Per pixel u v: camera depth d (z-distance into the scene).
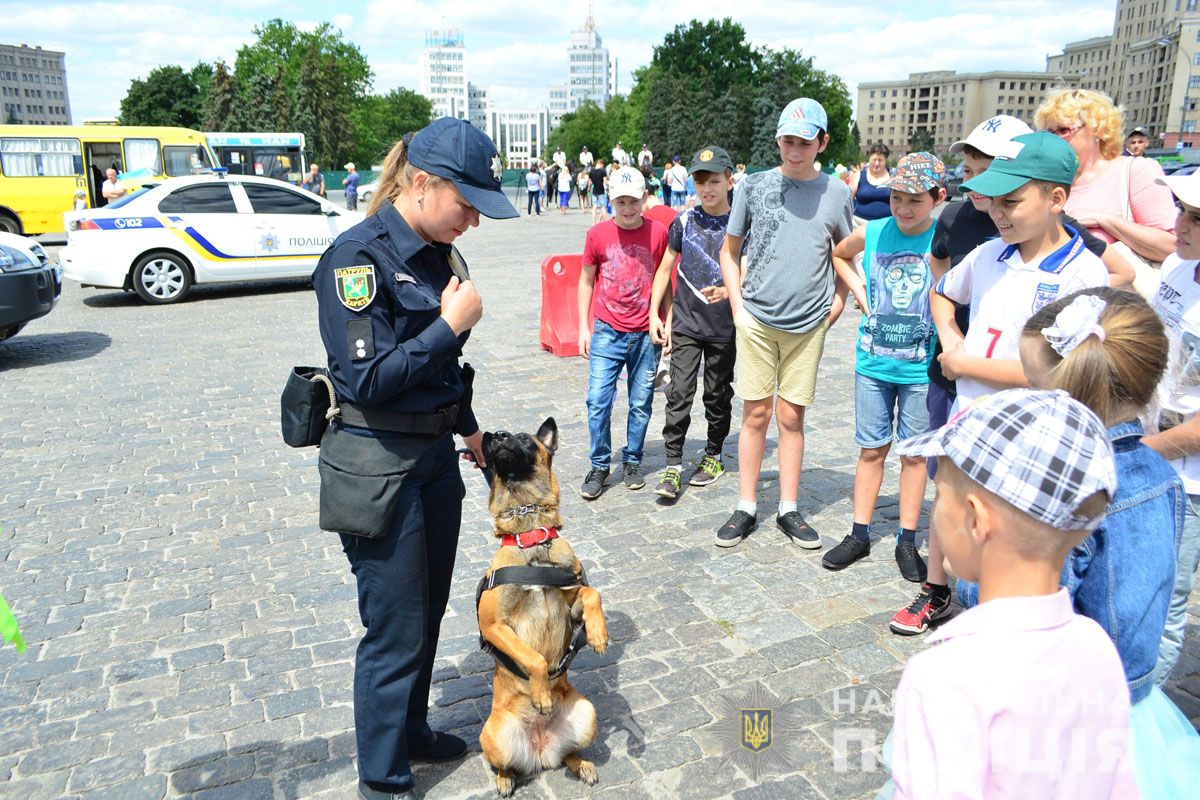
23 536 4.96
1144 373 1.82
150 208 12.80
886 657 3.61
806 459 6.10
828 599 4.11
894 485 5.57
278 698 3.42
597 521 5.10
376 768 2.69
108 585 4.38
